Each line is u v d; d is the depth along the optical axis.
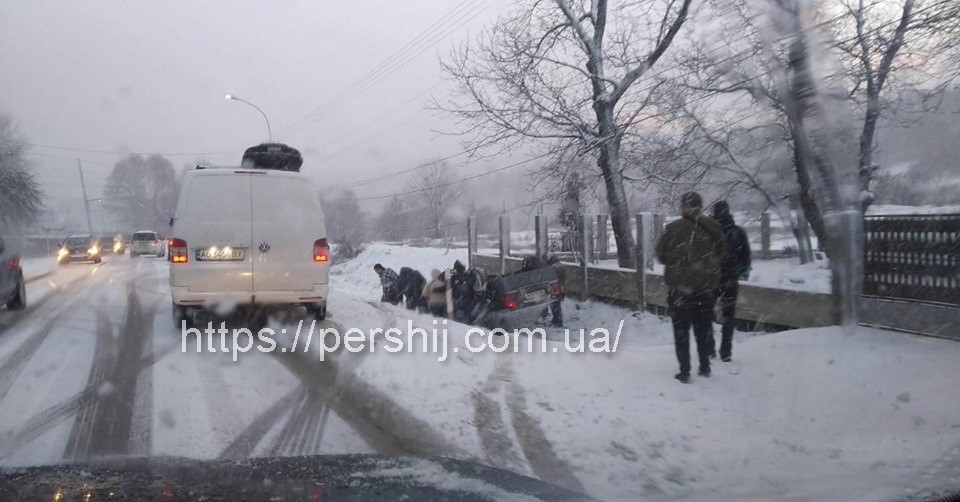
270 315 11.13
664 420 5.80
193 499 3.83
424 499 3.88
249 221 9.41
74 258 32.78
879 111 11.52
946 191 13.67
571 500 3.96
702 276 6.84
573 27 15.78
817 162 10.88
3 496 3.84
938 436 5.12
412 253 27.92
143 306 13.30
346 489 4.04
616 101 15.60
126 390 6.77
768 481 4.57
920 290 8.12
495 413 5.97
